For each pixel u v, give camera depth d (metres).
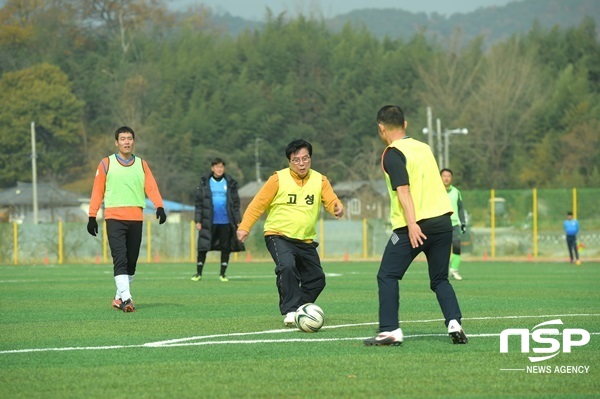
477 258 64.69
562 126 129.88
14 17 159.50
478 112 128.88
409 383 11.38
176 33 174.50
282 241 17.58
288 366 12.62
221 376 11.90
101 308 21.89
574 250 59.97
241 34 169.12
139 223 21.39
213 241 33.41
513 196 66.44
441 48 151.12
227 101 145.88
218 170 33.38
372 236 67.38
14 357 13.57
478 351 13.85
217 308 21.73
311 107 151.75
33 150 99.88
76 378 11.84
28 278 37.28
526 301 23.27
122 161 21.22
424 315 19.52
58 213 121.56
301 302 17.70
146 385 11.34
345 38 168.50
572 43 153.25
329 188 17.80
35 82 133.75
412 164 14.45
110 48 157.25
